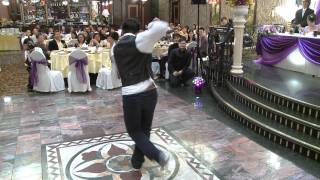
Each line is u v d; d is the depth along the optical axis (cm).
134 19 308
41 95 671
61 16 2017
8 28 1634
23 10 1947
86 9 2069
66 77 746
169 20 1891
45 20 1952
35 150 400
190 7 1641
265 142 429
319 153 369
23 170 350
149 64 313
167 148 405
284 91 502
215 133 459
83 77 684
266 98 521
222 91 646
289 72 666
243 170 351
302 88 522
